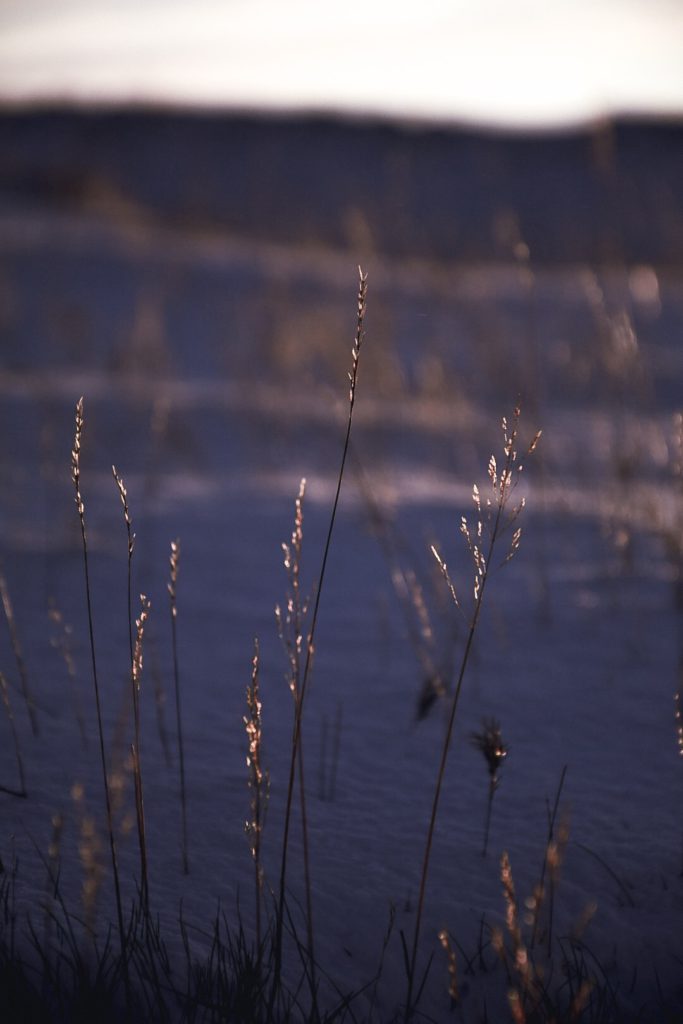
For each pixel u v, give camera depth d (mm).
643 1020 1956
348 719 3227
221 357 11609
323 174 45594
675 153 35281
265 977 1899
